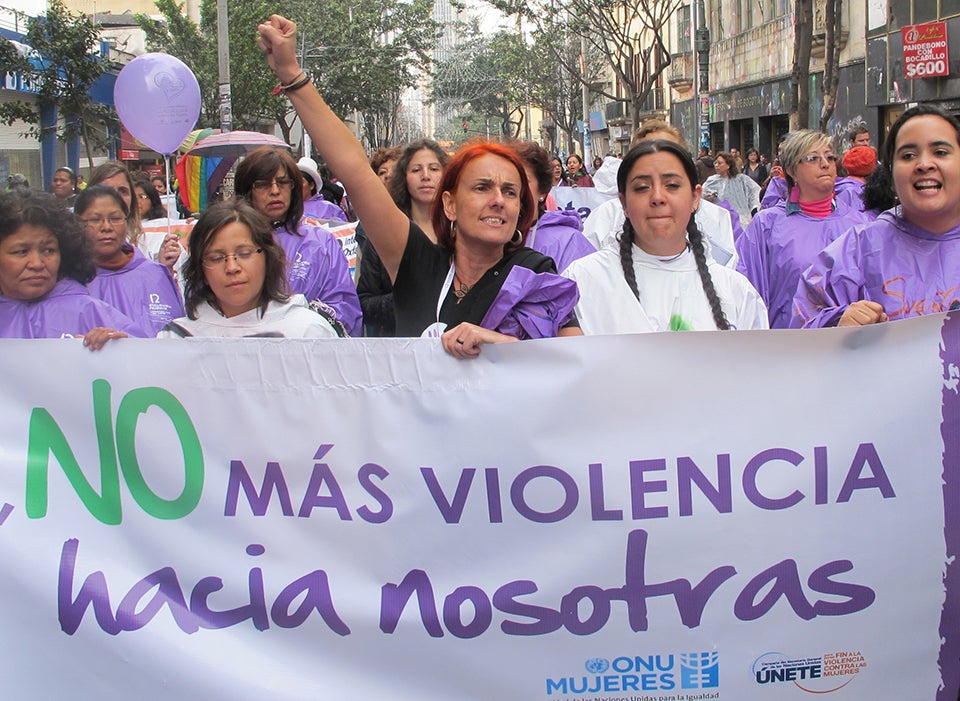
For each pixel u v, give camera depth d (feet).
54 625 9.20
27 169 84.12
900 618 9.14
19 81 76.18
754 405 8.99
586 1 111.34
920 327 9.05
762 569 9.02
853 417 9.05
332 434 9.11
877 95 75.15
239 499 9.19
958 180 11.00
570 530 8.99
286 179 16.76
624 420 8.98
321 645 9.04
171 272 17.04
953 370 9.08
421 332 10.49
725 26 115.14
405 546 9.05
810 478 9.04
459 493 9.04
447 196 10.43
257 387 9.16
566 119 189.67
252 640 9.08
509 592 8.98
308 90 10.62
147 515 9.29
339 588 9.07
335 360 9.07
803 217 18.39
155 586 9.18
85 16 77.97
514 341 8.98
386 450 9.06
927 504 9.13
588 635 8.97
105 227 15.15
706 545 9.00
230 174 39.88
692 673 9.00
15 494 9.36
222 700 8.95
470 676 9.00
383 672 9.02
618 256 11.72
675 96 138.72
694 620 8.99
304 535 9.14
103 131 94.79
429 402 9.04
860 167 26.99
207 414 9.22
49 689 9.19
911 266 11.52
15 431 9.41
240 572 9.12
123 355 9.29
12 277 11.60
